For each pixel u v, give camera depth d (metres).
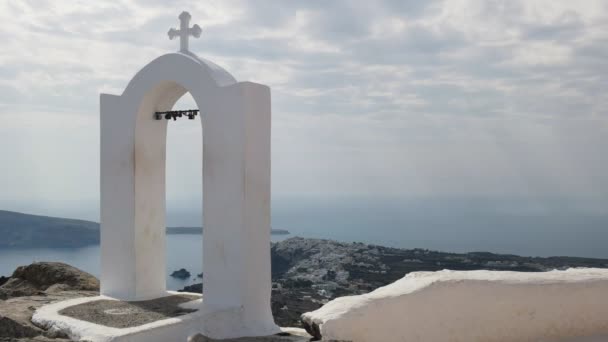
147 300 8.60
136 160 8.74
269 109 8.04
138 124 8.77
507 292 5.05
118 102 8.91
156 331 6.69
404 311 4.68
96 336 6.40
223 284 7.79
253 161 7.76
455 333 4.86
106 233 9.02
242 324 7.56
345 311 4.49
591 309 5.20
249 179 7.70
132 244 8.71
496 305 5.00
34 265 10.55
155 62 8.54
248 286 7.66
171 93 8.85
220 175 7.85
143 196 8.82
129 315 7.42
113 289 8.91
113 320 7.11
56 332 6.74
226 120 7.79
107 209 9.02
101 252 9.05
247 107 7.66
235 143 7.70
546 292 5.13
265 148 7.96
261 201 7.88
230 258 7.73
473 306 4.94
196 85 8.09
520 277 5.22
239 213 7.66
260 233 7.86
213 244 7.90
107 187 9.04
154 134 8.97
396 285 5.11
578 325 5.18
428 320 4.77
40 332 6.68
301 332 7.86
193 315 7.25
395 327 4.62
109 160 9.02
